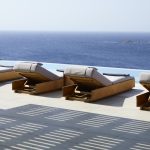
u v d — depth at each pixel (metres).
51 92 9.15
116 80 8.89
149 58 57.81
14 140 5.48
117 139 5.57
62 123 6.39
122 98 8.52
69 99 8.32
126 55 62.44
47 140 5.50
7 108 7.44
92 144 5.34
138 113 7.14
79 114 7.02
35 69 8.65
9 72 10.97
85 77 7.94
